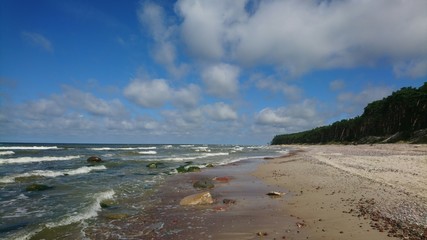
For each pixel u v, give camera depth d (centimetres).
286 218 1170
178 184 2147
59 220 1179
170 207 1426
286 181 2170
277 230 1016
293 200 1505
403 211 1125
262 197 1636
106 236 998
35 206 1416
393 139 7888
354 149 6706
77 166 3284
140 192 1820
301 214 1216
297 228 1026
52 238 978
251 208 1373
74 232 1038
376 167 2597
